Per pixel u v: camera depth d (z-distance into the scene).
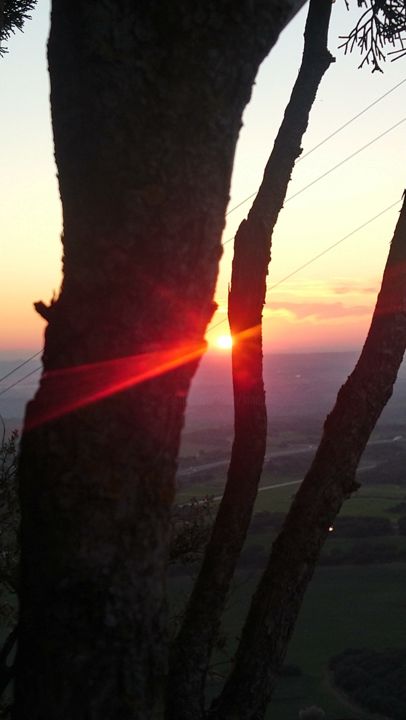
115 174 1.56
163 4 1.54
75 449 1.53
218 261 1.64
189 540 4.76
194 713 2.22
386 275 2.38
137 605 1.54
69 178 1.62
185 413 1.64
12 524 4.54
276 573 2.26
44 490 1.53
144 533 1.55
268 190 2.50
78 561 1.50
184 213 1.57
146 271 1.55
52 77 1.66
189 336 1.60
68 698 1.51
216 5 1.55
